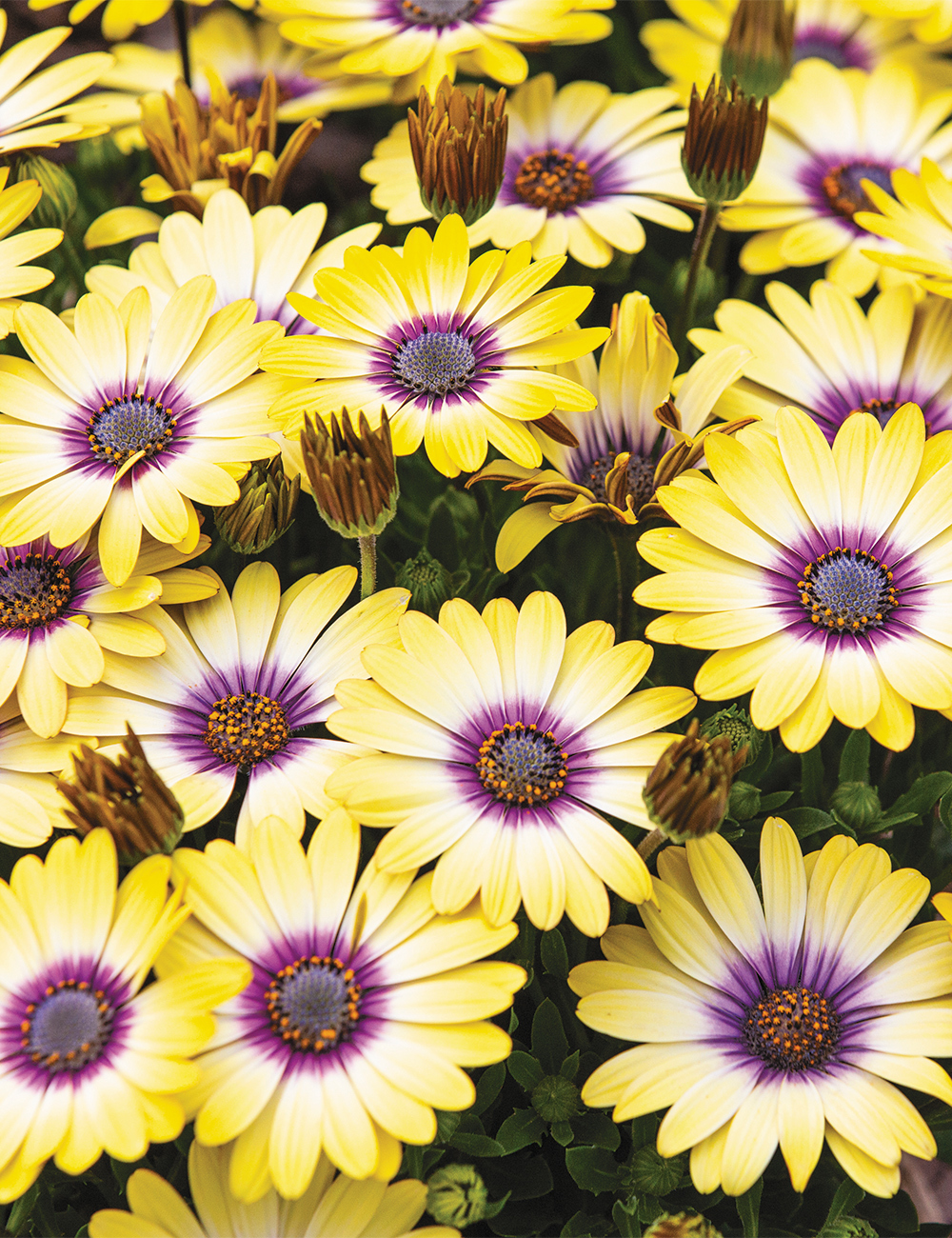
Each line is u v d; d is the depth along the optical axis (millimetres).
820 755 561
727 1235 538
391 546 600
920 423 529
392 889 501
